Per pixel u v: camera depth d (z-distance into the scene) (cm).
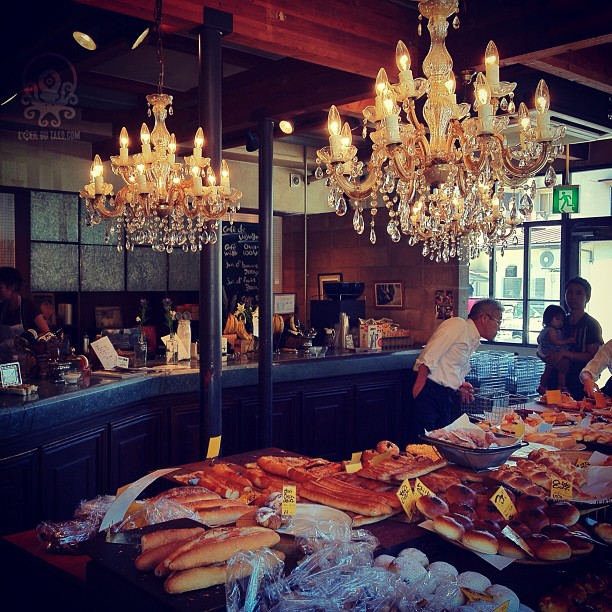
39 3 464
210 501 244
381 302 818
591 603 207
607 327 796
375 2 456
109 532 200
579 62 465
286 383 611
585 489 274
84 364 469
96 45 445
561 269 821
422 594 180
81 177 766
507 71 526
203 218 417
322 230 901
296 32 417
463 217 434
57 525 230
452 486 247
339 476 281
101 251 789
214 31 392
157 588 169
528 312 855
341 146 315
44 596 220
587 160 802
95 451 436
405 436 721
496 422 408
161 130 439
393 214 356
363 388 677
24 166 720
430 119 323
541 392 599
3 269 507
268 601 167
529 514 229
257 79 585
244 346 641
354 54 445
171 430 517
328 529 209
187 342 597
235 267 893
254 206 898
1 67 558
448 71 317
